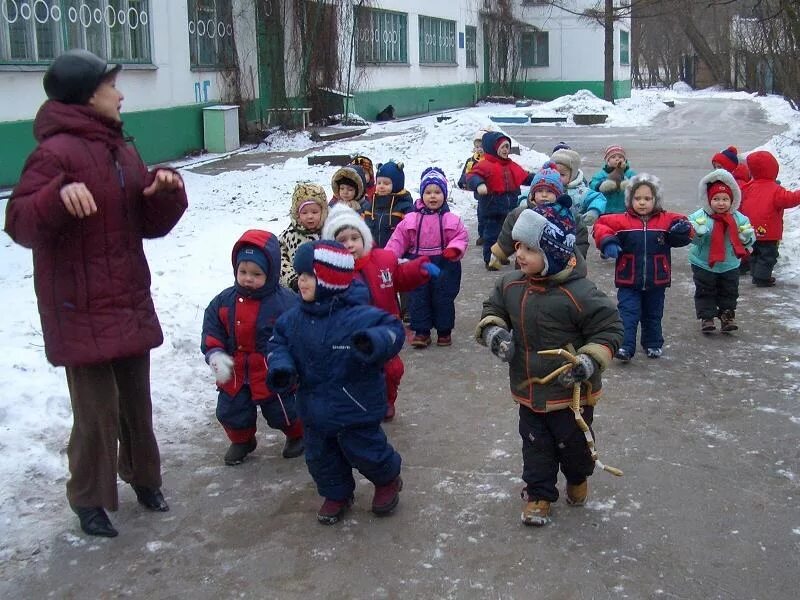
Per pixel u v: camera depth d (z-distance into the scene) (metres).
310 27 25.83
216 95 22.19
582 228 9.20
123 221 3.98
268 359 4.16
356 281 4.32
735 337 7.35
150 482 4.43
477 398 6.09
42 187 3.68
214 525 4.32
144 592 3.75
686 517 4.32
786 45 23.67
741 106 42.78
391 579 3.82
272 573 3.88
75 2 16.28
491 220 10.08
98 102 3.91
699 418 5.59
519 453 5.12
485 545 4.08
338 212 5.39
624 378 6.38
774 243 8.89
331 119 27.06
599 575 3.81
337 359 4.07
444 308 7.23
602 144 24.91
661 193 6.68
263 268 4.77
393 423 5.64
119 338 3.98
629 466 4.90
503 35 45.28
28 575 3.87
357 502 4.57
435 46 38.12
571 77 46.16
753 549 4.01
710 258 7.21
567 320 4.11
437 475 4.84
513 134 29.20
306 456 4.29
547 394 4.16
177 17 20.06
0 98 14.50
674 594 3.66
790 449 5.11
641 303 6.84
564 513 4.38
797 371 6.46
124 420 4.34
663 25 71.00
